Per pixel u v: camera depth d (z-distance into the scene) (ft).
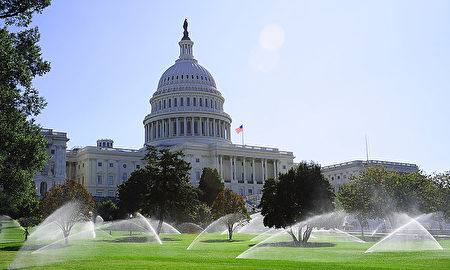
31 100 130.72
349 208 239.91
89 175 527.81
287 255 120.26
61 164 472.85
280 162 593.83
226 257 115.24
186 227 300.40
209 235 248.11
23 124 133.90
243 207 226.17
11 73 121.19
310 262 97.40
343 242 181.47
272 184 194.29
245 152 557.33
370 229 321.52
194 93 628.69
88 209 211.82
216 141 608.60
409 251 129.29
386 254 119.55
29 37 129.80
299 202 181.78
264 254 123.65
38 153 135.13
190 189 263.49
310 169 189.06
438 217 233.76
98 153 538.47
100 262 102.01
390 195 226.99
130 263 98.43
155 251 140.97
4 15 121.70
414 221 216.33
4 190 160.25
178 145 541.34
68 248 157.17
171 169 255.70
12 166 148.87
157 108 641.40
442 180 232.53
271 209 188.24
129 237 225.15
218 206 223.30
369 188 233.14
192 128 608.19
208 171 390.01
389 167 610.65
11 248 161.79
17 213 280.92
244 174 553.64
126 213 344.28
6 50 119.03
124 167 553.64
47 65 131.75
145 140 643.04
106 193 532.32
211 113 617.21
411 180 234.99
